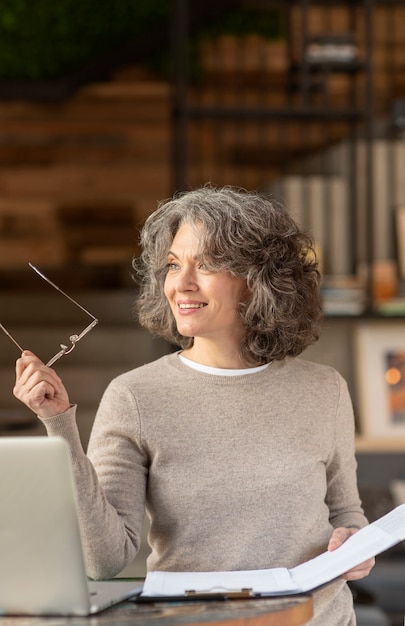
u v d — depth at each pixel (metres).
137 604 1.65
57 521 1.54
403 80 6.27
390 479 4.28
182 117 4.48
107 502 1.81
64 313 6.34
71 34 6.57
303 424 1.98
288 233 2.00
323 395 2.03
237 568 1.89
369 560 1.81
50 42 6.58
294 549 1.92
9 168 6.97
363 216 4.95
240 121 6.46
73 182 6.99
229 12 6.36
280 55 6.36
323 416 2.01
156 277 2.09
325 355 4.61
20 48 6.58
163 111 6.89
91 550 1.79
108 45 6.61
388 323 4.56
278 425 1.96
